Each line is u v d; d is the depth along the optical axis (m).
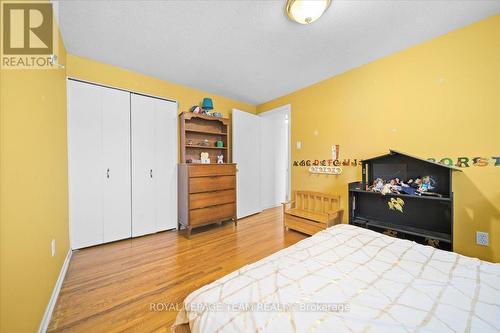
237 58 2.36
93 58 2.36
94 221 2.38
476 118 1.75
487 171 1.71
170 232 2.98
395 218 2.15
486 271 0.96
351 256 1.14
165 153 2.96
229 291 0.83
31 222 1.11
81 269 1.89
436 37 1.94
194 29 1.84
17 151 0.99
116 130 2.54
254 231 3.02
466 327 0.64
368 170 2.39
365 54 2.26
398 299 0.77
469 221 1.79
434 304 0.74
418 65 2.06
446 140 1.90
